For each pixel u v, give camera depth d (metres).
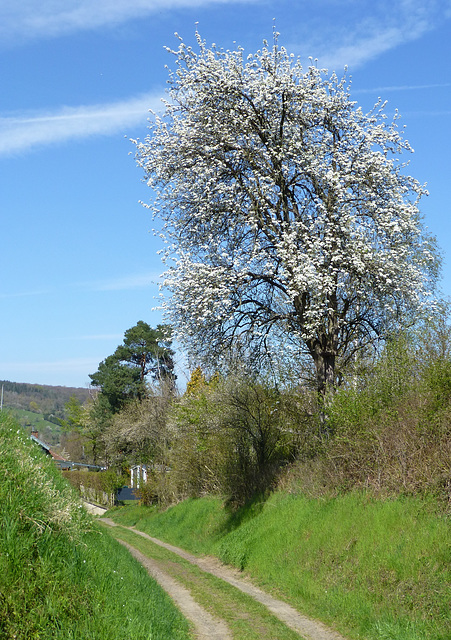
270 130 19.92
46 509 9.28
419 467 13.17
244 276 18.89
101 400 65.81
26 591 7.33
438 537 10.95
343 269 18.41
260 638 10.26
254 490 22.02
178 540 25.20
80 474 56.69
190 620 11.57
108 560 10.74
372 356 17.91
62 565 8.33
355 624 10.58
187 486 32.25
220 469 26.28
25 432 14.83
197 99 20.19
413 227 19.14
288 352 21.08
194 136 19.84
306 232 18.83
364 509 13.90
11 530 8.02
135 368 65.19
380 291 18.69
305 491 17.70
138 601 9.43
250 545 17.80
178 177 20.23
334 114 20.41
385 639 9.47
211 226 19.77
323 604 11.96
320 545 14.16
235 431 23.34
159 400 43.19
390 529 12.32
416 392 14.65
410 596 10.22
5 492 8.91
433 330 15.31
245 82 20.00
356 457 15.73
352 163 19.56
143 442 45.03
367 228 18.94
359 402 15.94
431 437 13.41
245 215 19.30
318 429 19.50
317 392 19.50
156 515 33.50
